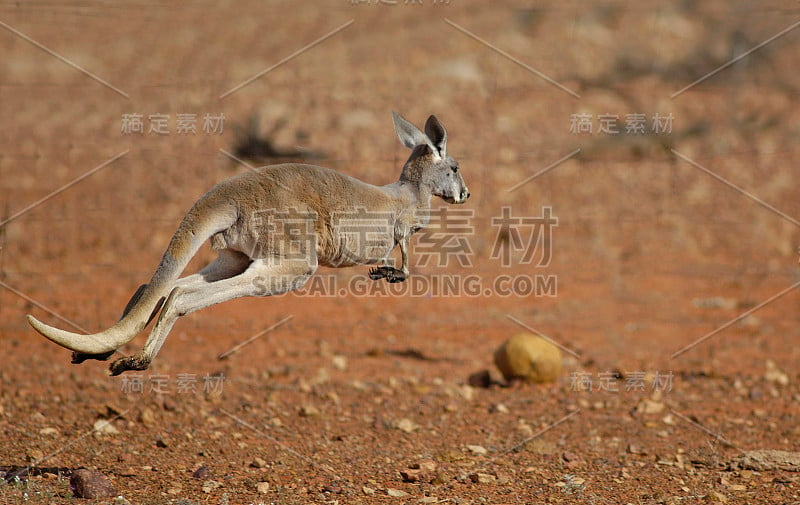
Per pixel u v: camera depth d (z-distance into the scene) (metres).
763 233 45.16
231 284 14.55
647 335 31.50
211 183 47.16
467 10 74.12
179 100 55.22
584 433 21.23
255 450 19.00
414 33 69.38
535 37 69.31
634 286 37.47
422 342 30.39
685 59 67.94
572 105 59.66
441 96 58.81
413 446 19.92
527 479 17.36
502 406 23.30
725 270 39.94
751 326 32.91
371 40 67.62
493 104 58.31
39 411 21.19
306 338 30.38
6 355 26.44
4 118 54.12
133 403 22.22
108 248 39.81
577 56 66.69
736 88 64.75
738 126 60.00
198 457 18.27
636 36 69.69
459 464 18.45
